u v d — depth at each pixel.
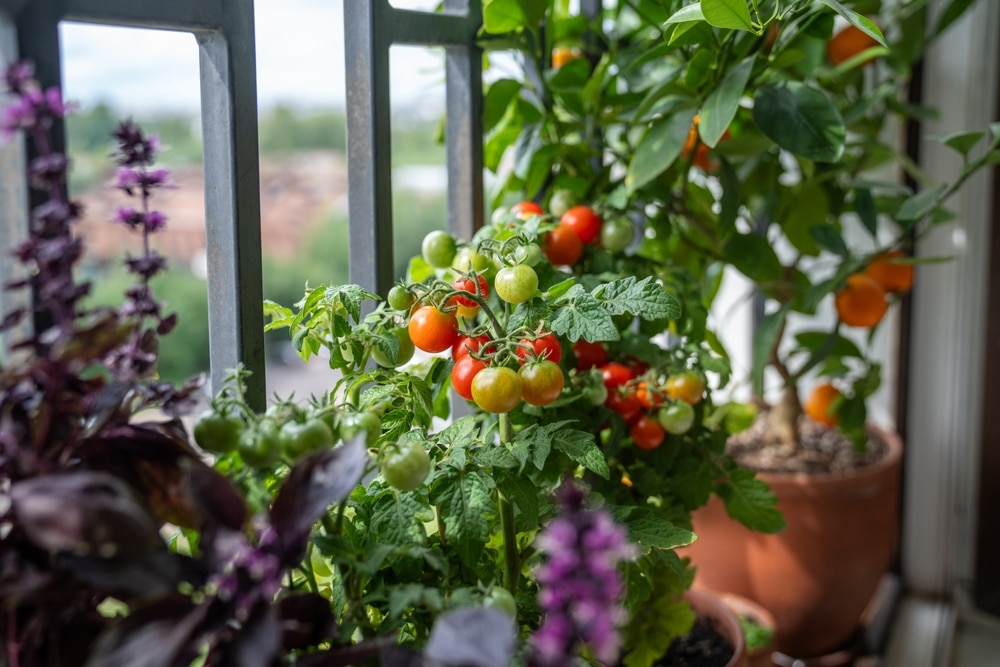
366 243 1.17
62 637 0.72
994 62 1.85
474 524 0.90
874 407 2.05
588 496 0.98
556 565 0.61
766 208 1.55
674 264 1.47
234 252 0.98
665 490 1.21
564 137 1.44
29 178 0.79
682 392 1.13
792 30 1.38
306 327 1.00
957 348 1.93
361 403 0.95
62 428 0.70
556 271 1.17
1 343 0.83
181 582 0.70
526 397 0.94
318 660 0.73
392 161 1.17
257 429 0.78
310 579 0.86
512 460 0.93
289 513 0.73
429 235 1.13
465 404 1.31
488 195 1.55
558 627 0.62
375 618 0.93
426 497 0.91
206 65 0.96
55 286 0.66
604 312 0.97
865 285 1.51
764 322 1.54
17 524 0.67
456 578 0.93
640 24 1.55
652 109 1.29
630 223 1.25
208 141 0.98
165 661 0.63
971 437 1.99
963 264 1.90
